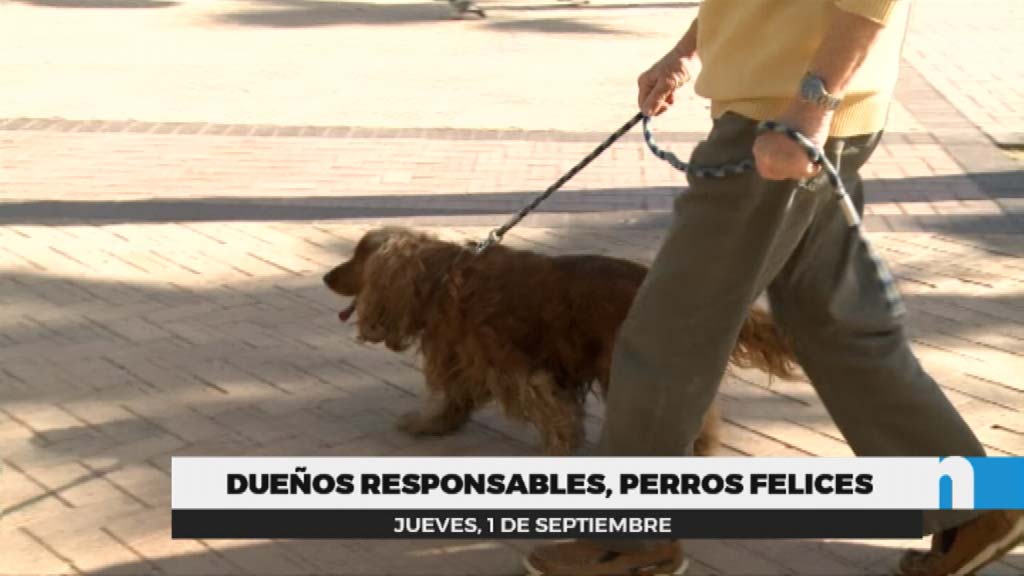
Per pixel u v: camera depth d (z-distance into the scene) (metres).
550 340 3.96
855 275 3.15
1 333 5.41
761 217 2.99
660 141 9.21
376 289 4.16
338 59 13.02
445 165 8.47
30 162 8.52
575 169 3.92
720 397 4.74
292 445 4.37
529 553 3.52
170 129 9.56
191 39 14.38
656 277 3.13
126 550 3.68
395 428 4.49
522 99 10.85
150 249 6.58
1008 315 5.55
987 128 9.55
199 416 4.60
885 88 3.04
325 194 7.70
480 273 4.02
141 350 5.22
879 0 2.72
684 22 16.09
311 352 5.21
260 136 9.35
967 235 6.77
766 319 3.80
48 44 13.86
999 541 3.27
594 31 15.23
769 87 2.96
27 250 6.54
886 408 3.22
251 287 6.01
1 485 4.08
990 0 17.97
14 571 3.56
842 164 3.07
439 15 16.67
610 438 3.29
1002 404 4.60
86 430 4.48
